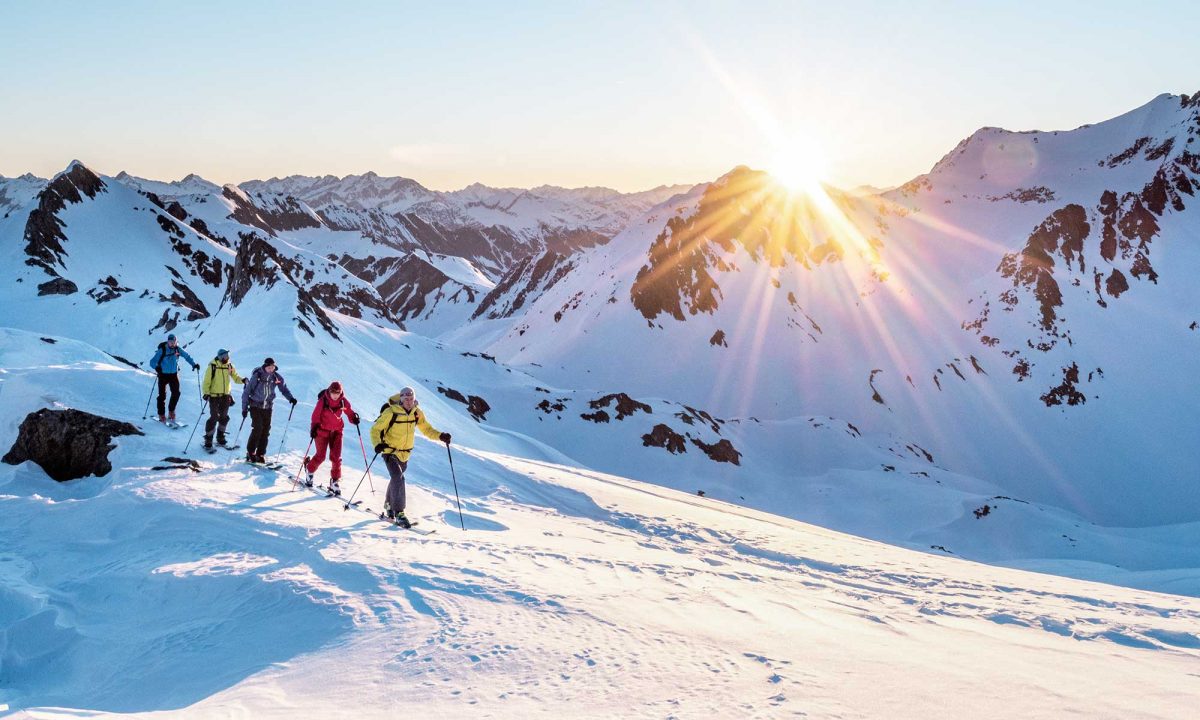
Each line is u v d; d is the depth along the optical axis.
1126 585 37.88
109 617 8.44
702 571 11.32
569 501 21.38
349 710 5.10
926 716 4.87
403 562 9.22
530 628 6.90
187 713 5.11
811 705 5.05
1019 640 7.94
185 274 165.50
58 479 15.66
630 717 4.81
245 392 15.78
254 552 9.98
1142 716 4.93
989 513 85.56
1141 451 174.75
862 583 13.09
